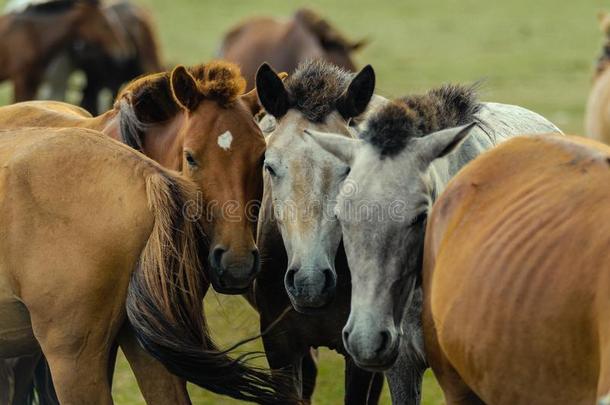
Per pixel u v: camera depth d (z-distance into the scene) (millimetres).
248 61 25781
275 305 11125
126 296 9555
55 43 30844
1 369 11781
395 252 8594
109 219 9391
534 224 7730
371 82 10609
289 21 26406
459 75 42750
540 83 41125
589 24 59062
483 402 8641
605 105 23906
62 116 12305
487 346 7785
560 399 7379
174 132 11219
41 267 9344
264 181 11070
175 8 64688
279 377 9961
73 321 9367
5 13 31453
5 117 12445
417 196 8648
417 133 9070
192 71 11211
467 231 8297
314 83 10656
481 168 8562
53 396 12000
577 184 7730
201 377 9664
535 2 69062
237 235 10250
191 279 9695
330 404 13656
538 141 8398
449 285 8227
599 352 6957
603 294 6926
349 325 8602
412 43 53312
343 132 10547
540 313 7383
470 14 64625
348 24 60688
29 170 9492
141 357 9969
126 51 31328
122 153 9641
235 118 10586
